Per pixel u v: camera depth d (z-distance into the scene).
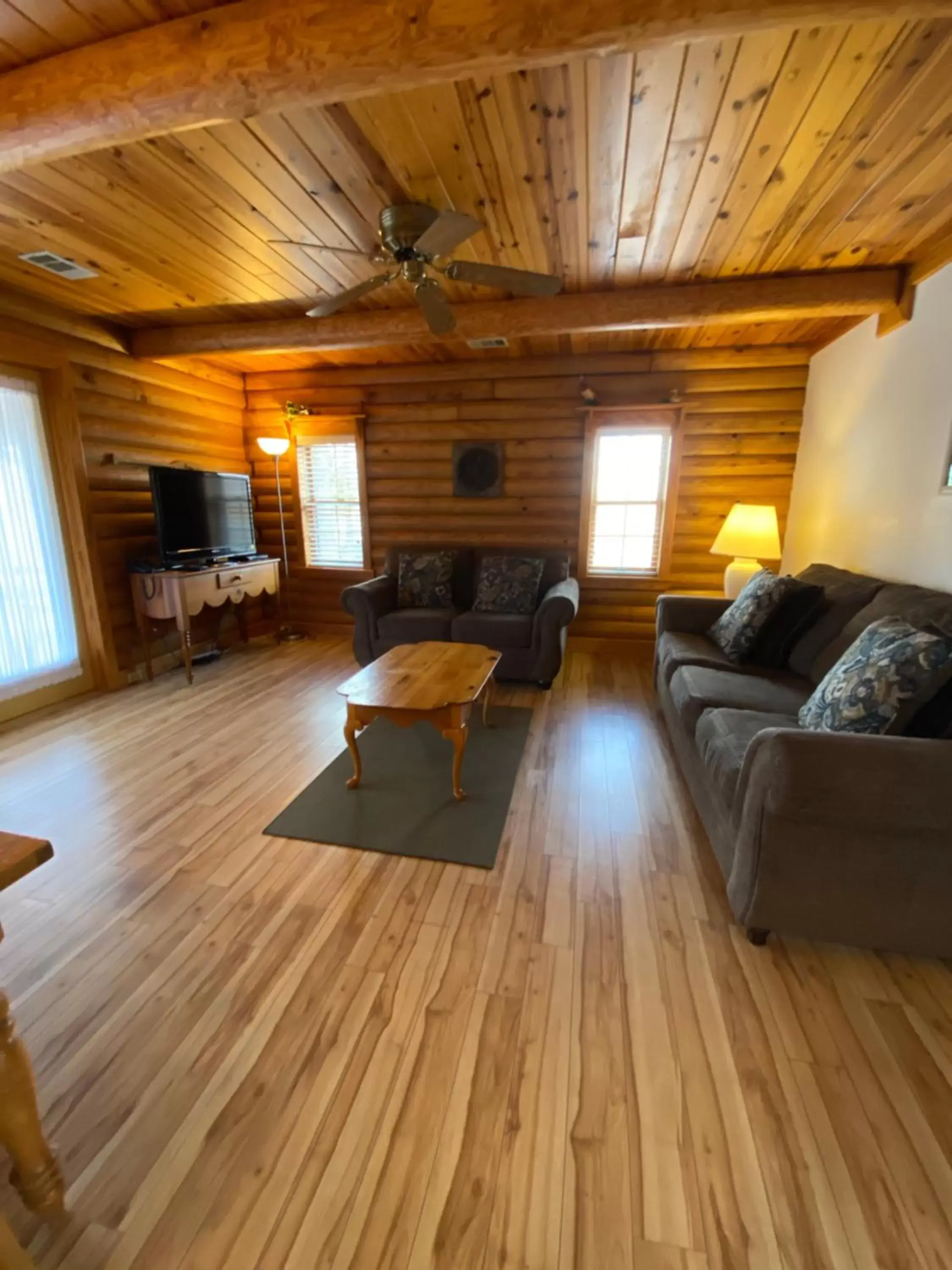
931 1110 1.26
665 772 2.80
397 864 2.11
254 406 5.20
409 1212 1.08
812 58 1.50
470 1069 1.35
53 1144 1.20
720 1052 1.39
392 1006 1.52
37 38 1.50
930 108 1.69
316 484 5.29
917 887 1.52
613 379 4.43
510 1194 1.11
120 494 4.01
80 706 3.71
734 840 1.76
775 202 2.21
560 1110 1.26
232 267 2.85
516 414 4.65
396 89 1.44
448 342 3.69
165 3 1.41
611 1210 1.08
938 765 1.43
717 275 2.93
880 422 3.07
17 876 0.94
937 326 2.56
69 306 3.46
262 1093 1.29
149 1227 1.06
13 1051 0.96
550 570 4.45
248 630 5.31
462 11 1.31
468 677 2.72
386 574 4.78
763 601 2.93
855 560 3.33
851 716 1.75
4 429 3.36
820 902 1.59
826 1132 1.22
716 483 4.45
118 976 1.62
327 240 2.55
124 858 2.15
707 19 1.25
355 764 2.62
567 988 1.57
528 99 1.65
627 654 4.83
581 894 1.95
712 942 1.74
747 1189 1.12
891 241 2.54
